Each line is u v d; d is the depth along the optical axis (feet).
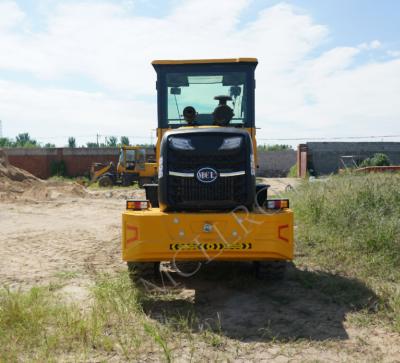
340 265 21.91
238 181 17.46
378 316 15.57
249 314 16.10
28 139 181.27
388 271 20.65
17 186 70.18
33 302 16.37
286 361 12.46
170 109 22.13
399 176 39.70
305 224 29.25
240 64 21.93
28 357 12.49
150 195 19.67
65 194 66.33
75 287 19.42
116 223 39.11
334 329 14.62
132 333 14.07
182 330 14.57
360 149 113.50
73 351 12.96
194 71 22.09
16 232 34.35
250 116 21.83
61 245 29.14
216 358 12.63
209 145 17.48
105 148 127.85
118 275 20.93
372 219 26.32
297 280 19.88
